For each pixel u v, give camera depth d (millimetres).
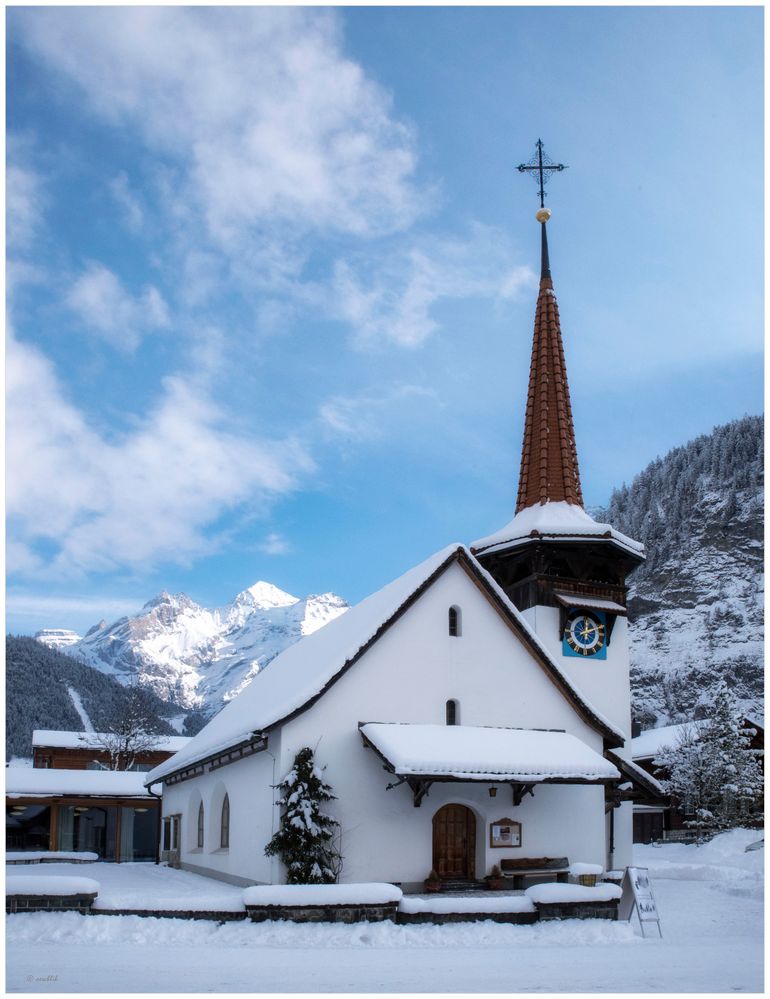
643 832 66375
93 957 15945
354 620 31781
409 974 14758
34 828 57469
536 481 38750
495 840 27859
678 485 189250
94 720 142875
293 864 24297
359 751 26734
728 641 148375
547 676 30312
